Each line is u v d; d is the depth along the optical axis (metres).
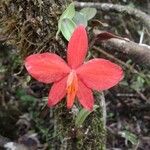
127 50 0.18
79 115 0.14
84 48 0.12
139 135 0.25
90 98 0.12
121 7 0.20
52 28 0.14
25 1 0.14
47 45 0.14
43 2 0.14
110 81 0.12
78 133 0.15
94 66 0.12
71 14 0.13
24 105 0.26
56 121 0.16
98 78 0.12
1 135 0.24
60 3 0.14
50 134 0.23
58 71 0.12
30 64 0.11
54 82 0.12
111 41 0.18
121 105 0.26
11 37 0.15
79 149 0.15
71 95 0.12
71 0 0.15
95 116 0.15
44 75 0.12
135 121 0.26
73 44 0.12
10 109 0.26
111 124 0.25
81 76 0.12
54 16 0.14
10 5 0.14
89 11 0.15
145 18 0.19
